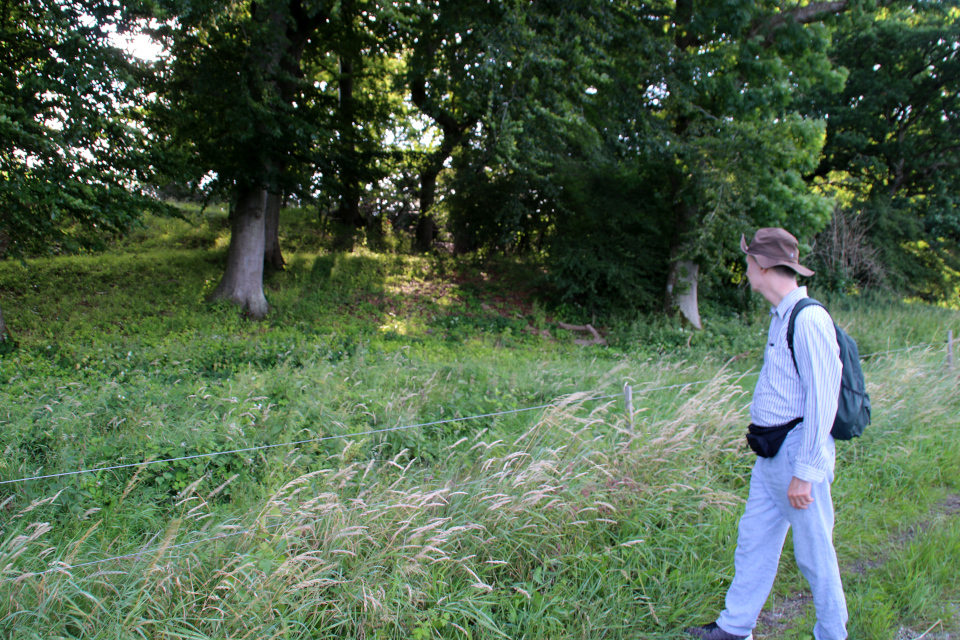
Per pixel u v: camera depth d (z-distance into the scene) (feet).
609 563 10.39
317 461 13.84
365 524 10.00
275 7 33.24
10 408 15.26
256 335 32.53
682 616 9.53
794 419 8.13
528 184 50.24
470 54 32.30
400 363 23.52
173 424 15.21
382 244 65.05
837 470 14.74
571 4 33.40
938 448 16.34
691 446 13.96
